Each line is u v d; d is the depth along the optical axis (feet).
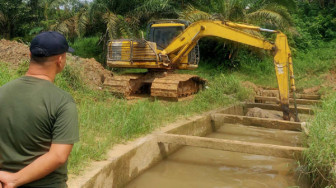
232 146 17.48
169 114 24.81
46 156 5.83
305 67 66.03
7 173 5.78
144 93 38.52
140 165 17.02
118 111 21.72
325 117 19.84
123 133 17.76
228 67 65.21
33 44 6.21
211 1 59.77
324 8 100.01
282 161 19.74
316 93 45.24
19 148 5.97
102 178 13.08
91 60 38.65
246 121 25.85
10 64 29.66
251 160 19.93
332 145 14.39
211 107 30.53
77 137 6.19
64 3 60.49
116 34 51.67
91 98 27.76
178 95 34.91
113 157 14.55
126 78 34.12
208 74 59.21
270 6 56.18
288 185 15.92
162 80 32.96
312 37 87.40
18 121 5.90
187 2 62.69
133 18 58.75
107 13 53.06
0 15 63.05
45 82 6.21
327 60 71.67
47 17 65.00
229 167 18.56
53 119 6.03
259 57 67.92
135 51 34.58
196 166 18.78
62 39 6.41
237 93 36.88
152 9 58.49
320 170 14.46
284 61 27.40
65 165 6.48
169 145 20.76
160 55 34.65
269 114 29.76
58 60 6.44
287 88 27.22
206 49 69.05
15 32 67.77
